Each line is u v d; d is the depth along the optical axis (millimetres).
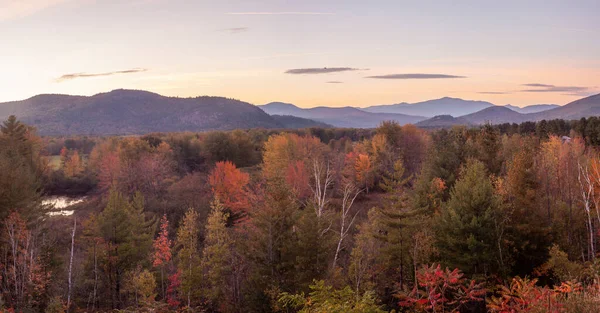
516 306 16438
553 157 46344
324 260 31672
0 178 37406
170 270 39219
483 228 29188
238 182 61594
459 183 34031
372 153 82875
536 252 30938
